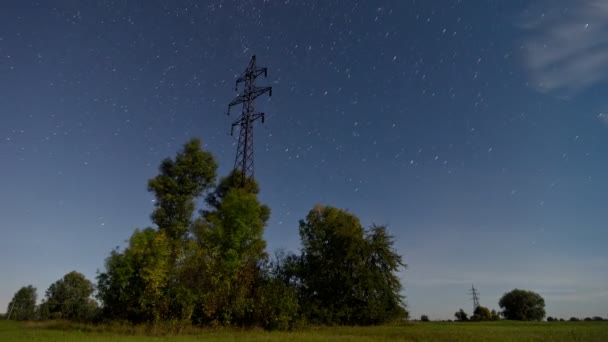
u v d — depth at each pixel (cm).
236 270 3788
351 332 3303
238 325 3628
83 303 8075
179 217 4869
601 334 3064
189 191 5028
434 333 3170
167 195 4828
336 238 4912
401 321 4941
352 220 5234
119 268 3334
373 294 4703
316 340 2442
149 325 3183
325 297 4700
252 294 3866
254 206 4216
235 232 4016
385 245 4984
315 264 4934
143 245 3438
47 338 2333
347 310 4547
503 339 2659
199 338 2542
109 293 3338
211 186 5256
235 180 5362
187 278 3616
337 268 4775
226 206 4197
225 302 3575
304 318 4028
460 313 9775
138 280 3381
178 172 4988
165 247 3534
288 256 4953
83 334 2667
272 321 3653
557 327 4566
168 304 3375
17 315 9788
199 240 4509
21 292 10375
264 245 4297
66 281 8606
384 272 4925
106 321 3331
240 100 5566
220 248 3966
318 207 5397
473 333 3188
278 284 4078
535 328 4266
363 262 4881
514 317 11144
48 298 8381
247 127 5409
